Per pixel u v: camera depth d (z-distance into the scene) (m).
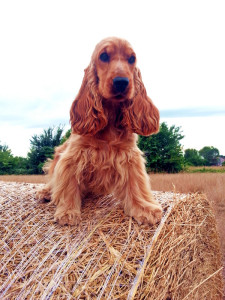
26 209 0.49
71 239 0.40
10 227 0.44
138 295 0.33
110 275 0.34
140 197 0.47
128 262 0.35
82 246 0.38
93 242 0.39
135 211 0.45
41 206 0.50
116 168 0.48
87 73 0.51
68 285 0.33
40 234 0.42
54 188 0.50
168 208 0.48
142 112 0.52
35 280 0.33
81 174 0.49
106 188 0.50
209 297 0.61
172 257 0.40
